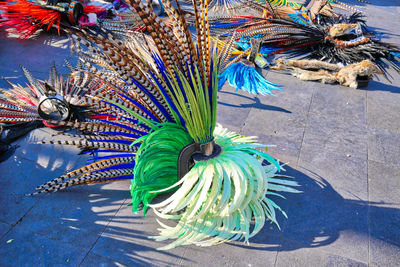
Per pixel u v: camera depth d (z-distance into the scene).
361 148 3.93
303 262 2.66
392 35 7.03
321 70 5.27
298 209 3.10
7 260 2.61
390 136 4.16
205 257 2.66
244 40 6.08
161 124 2.73
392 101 4.85
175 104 2.50
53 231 2.82
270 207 2.92
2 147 3.56
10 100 4.14
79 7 6.01
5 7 5.79
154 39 2.25
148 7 2.26
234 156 2.75
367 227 2.97
